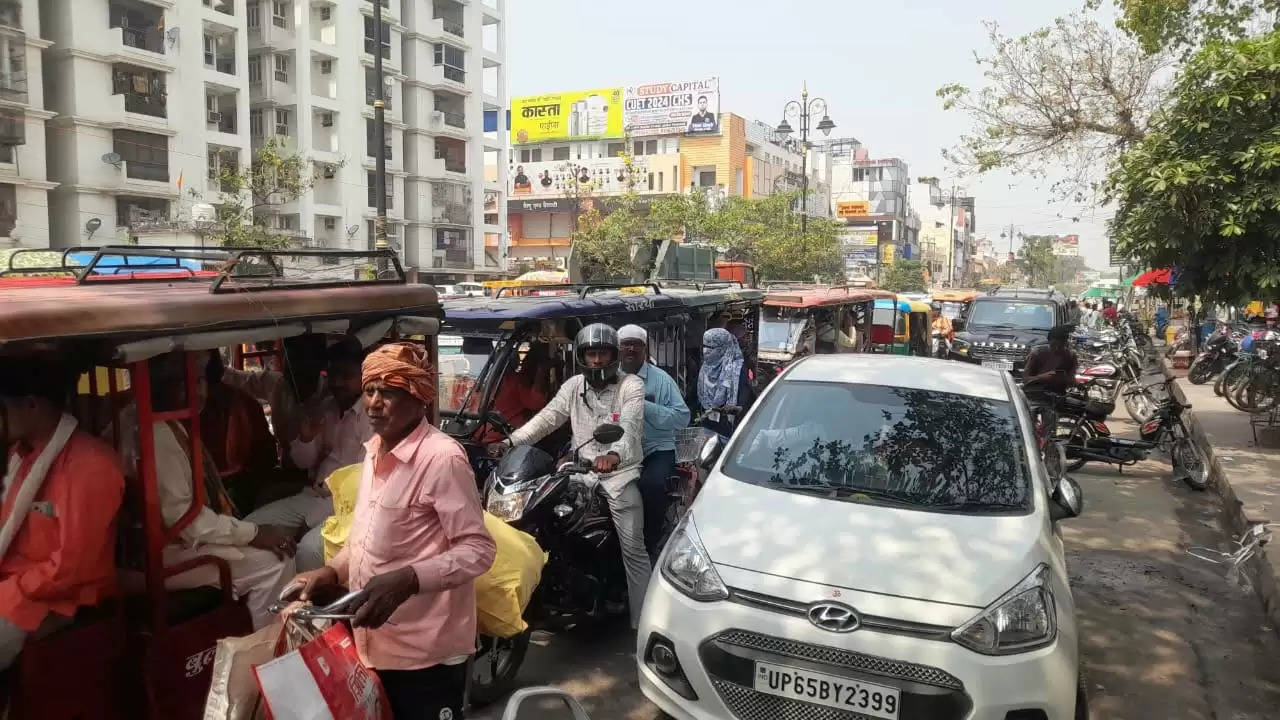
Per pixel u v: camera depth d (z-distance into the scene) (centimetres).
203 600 315
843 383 486
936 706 309
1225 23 1247
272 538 340
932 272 10025
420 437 248
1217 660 478
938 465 418
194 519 308
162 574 290
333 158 3809
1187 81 829
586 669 451
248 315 296
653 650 359
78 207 2842
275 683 214
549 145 6462
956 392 473
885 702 312
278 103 3666
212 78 3228
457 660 257
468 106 4606
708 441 473
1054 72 1420
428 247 4416
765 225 3950
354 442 424
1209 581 606
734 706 332
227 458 429
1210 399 1426
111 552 283
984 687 307
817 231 4316
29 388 261
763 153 6544
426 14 4297
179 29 3086
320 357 434
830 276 4419
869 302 1736
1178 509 806
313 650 223
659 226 3719
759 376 1015
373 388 243
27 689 263
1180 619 536
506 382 590
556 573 452
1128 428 1240
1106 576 616
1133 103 1384
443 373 543
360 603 227
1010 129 1455
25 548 265
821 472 423
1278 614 519
